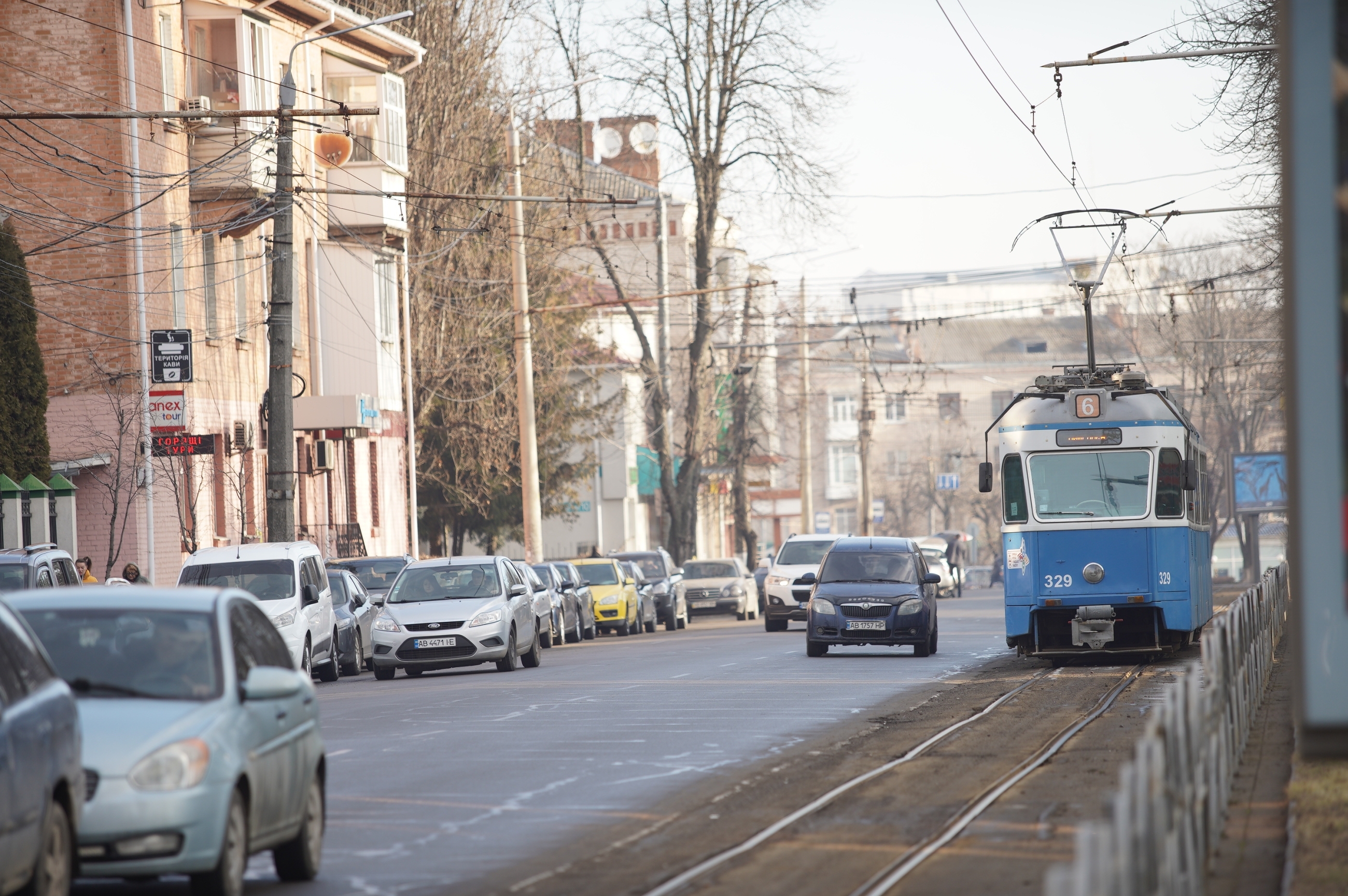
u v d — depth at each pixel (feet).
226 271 277.23
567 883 68.54
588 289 433.48
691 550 410.11
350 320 321.52
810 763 103.45
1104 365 189.78
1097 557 177.17
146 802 60.75
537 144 386.73
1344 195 51.19
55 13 249.75
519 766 104.22
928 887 66.18
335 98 323.98
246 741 64.75
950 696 147.13
